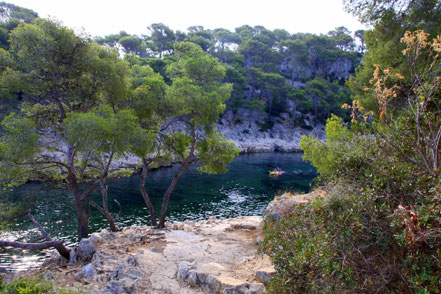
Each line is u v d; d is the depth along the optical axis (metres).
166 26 89.88
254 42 97.62
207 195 29.98
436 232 3.74
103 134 10.91
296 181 37.59
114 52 14.01
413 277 3.85
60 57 12.31
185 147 16.48
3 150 9.67
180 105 14.78
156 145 16.11
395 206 4.74
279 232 7.35
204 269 8.16
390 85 9.92
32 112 13.63
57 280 8.12
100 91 13.90
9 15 58.69
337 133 10.73
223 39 111.75
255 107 76.44
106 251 10.14
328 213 5.09
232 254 10.16
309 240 5.53
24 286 6.77
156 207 25.30
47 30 11.91
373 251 4.75
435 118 5.23
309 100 82.56
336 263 4.45
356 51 129.12
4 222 11.05
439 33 9.34
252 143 73.75
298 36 134.62
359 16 11.36
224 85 15.79
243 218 16.86
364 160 5.52
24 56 11.48
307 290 4.98
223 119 75.50
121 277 8.05
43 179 12.77
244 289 6.68
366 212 4.59
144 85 14.70
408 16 10.74
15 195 24.78
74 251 10.14
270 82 84.31
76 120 10.62
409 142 5.26
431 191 4.00
